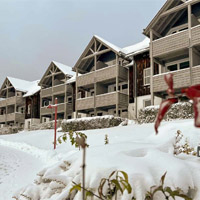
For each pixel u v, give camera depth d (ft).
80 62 78.18
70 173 8.94
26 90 121.08
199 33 47.98
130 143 10.42
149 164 7.48
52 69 100.99
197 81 46.57
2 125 128.98
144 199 6.31
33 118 112.06
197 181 7.10
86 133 42.93
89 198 6.80
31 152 38.47
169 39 52.75
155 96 58.90
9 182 19.49
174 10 52.70
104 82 74.54
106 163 7.47
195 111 1.57
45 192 9.66
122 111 73.10
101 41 71.92
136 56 68.08
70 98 97.09
